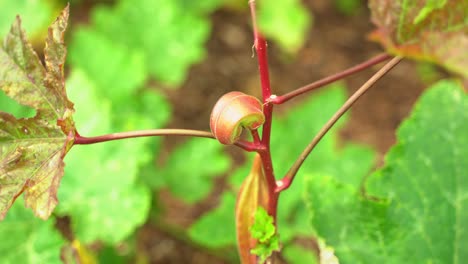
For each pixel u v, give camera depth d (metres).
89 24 1.28
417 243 0.56
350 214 0.56
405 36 0.45
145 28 0.97
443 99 0.60
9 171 0.46
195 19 0.98
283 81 1.25
